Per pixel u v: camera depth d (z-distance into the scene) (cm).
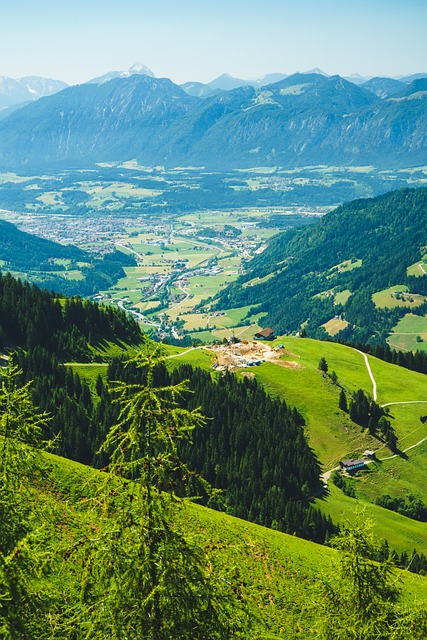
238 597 2764
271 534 9025
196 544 2725
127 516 2616
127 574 2506
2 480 3106
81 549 2633
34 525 3089
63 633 2694
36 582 2942
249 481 14262
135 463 2656
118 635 2434
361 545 3769
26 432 3309
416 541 13800
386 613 3512
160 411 2700
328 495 15375
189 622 2522
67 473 6800
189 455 14638
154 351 2872
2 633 2670
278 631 6028
